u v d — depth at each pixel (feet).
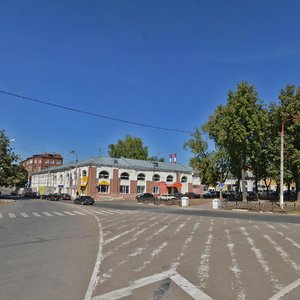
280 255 34.65
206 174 192.75
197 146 197.98
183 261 31.53
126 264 30.17
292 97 160.45
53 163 532.32
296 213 115.96
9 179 216.33
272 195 240.94
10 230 54.39
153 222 72.02
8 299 20.29
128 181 260.42
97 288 22.77
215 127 172.76
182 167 299.58
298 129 153.89
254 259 32.55
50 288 22.59
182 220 77.61
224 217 90.53
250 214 108.88
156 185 273.13
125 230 56.65
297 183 163.02
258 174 191.83
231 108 152.87
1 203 166.61
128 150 356.59
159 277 25.71
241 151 157.38
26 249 37.17
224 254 35.04
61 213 96.78
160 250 37.32
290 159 156.15
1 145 217.36
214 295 21.38
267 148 166.09
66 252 35.73
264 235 50.52
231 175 234.99
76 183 262.06
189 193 247.29
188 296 21.15
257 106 156.56
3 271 27.14
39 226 61.16
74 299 20.48
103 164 250.37
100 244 41.45
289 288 22.99
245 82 155.33
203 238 46.98
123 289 22.57
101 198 244.22
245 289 22.68
